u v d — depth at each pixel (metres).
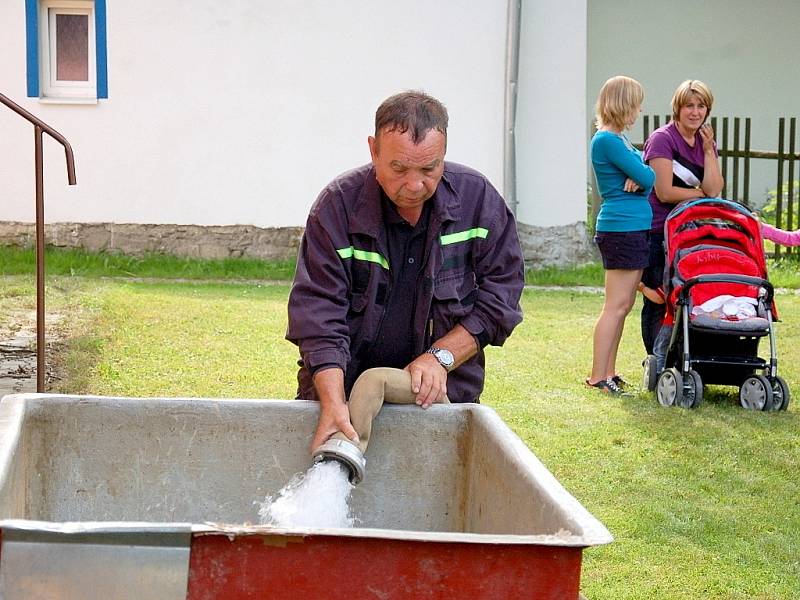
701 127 7.54
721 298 6.96
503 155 13.02
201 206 13.10
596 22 17.45
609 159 7.14
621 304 7.38
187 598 2.04
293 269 12.59
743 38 17.55
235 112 13.00
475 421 3.06
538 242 13.21
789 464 5.84
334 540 2.04
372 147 3.03
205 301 10.12
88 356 7.57
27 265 11.92
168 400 3.04
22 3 12.66
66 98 12.88
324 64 12.98
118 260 12.66
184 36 12.87
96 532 2.00
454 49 12.91
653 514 5.02
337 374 3.07
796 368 8.15
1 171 12.88
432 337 3.36
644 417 6.72
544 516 2.34
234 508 3.08
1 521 2.01
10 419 2.77
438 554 2.06
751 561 4.52
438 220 3.23
